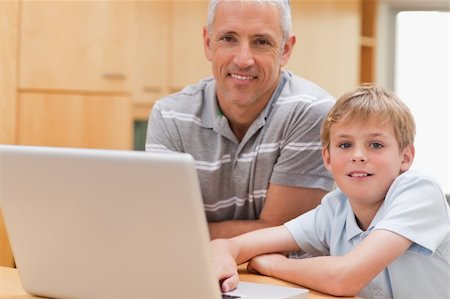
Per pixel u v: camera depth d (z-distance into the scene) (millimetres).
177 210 1370
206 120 2201
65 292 1583
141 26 4605
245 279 1822
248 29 2025
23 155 1513
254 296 1587
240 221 2219
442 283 1799
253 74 2061
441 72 6559
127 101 4438
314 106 2137
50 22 4176
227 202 2248
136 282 1469
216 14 2070
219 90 2146
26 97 4117
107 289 1512
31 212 1555
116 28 4398
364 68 5926
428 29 6531
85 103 4305
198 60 4875
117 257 1470
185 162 1335
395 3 6371
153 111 2301
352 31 5621
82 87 4293
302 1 5266
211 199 2234
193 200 1351
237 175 2205
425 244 1683
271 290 1654
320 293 1688
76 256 1527
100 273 1508
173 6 4746
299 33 5246
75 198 1475
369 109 1760
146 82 4652
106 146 4375
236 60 2037
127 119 4430
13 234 1612
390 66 6473
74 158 1446
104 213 1451
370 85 1880
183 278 1418
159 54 4703
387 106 1771
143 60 4629
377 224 1728
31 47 4113
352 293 1644
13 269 1978
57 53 4207
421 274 1778
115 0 4391
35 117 4148
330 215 1953
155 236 1412
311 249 1992
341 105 1809
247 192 2225
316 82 5375
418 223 1694
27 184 1532
